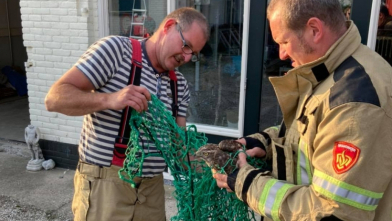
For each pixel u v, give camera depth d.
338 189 1.13
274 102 3.53
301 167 1.35
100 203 1.78
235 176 1.41
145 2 3.90
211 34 3.71
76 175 1.90
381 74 1.20
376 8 2.89
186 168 1.70
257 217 3.08
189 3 3.74
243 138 1.68
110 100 1.55
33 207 3.55
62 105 1.58
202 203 1.62
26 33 4.21
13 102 7.87
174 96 1.94
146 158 1.78
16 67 9.02
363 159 1.11
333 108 1.18
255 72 3.52
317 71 1.30
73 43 4.00
